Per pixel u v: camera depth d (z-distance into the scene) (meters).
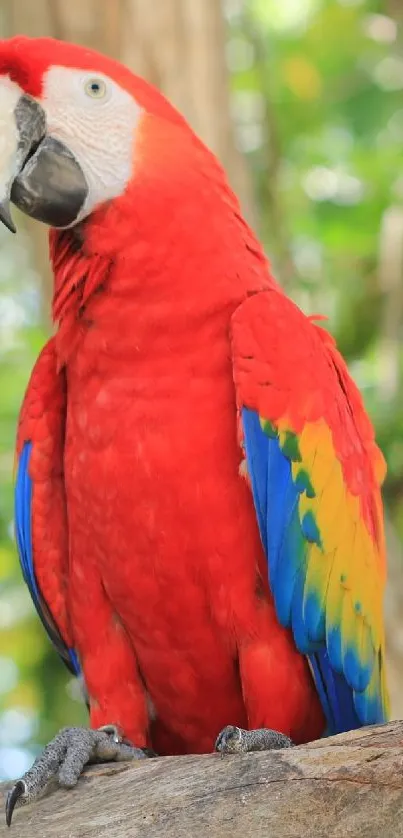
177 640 3.37
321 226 7.07
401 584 5.49
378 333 6.60
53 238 3.49
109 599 3.45
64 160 3.34
